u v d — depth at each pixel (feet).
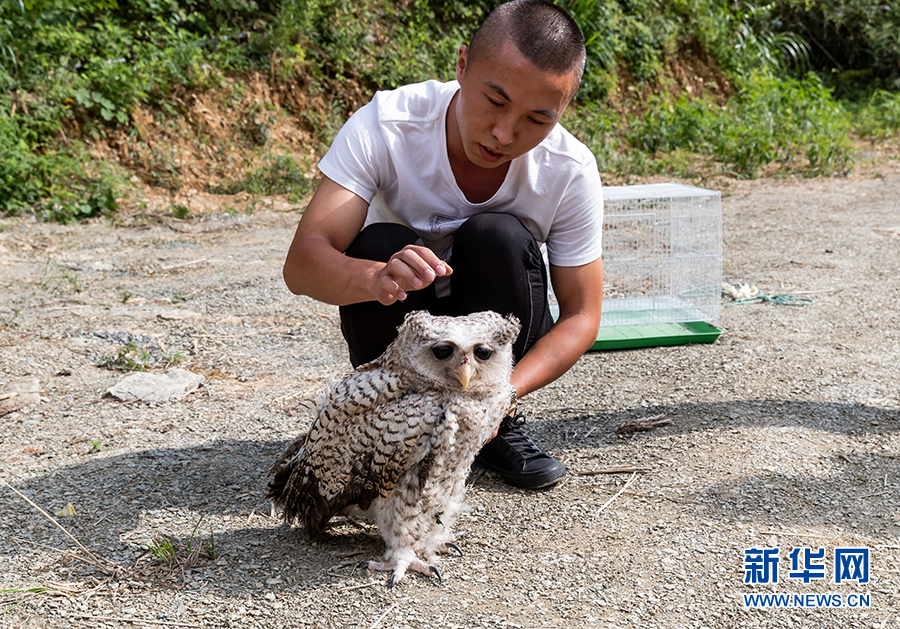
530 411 12.43
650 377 13.75
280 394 13.09
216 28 38.47
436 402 7.61
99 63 32.86
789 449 10.66
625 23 50.01
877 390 12.80
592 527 8.89
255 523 9.00
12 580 7.79
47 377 13.64
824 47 66.74
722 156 40.93
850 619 7.23
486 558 8.32
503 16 7.84
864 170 38.81
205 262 22.50
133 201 29.91
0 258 22.29
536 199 9.51
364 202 9.16
